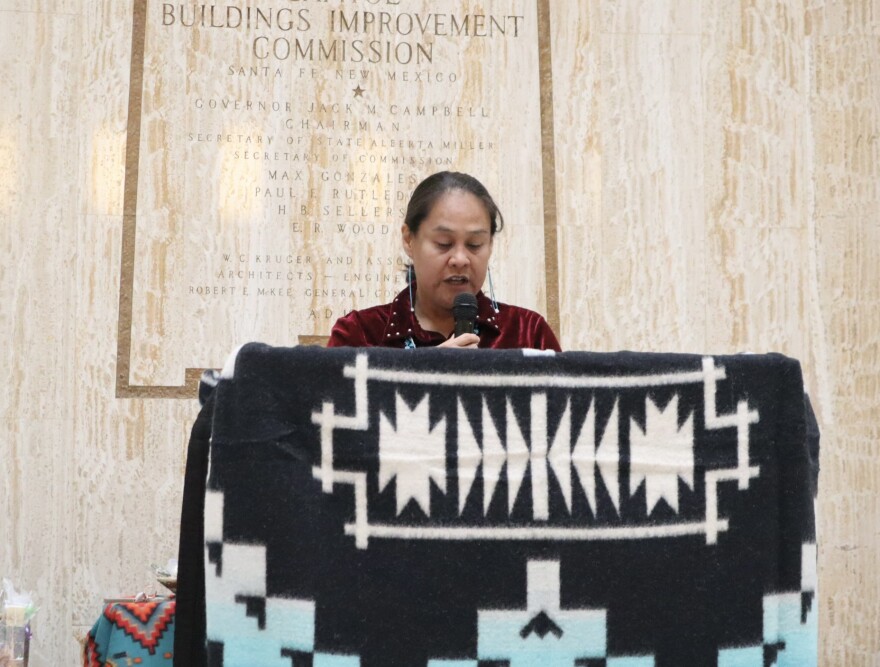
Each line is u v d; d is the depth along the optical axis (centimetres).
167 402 901
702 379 389
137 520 890
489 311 560
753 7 970
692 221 949
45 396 890
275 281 921
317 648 365
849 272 954
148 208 914
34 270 897
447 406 379
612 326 936
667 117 957
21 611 672
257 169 927
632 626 376
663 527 381
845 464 941
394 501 373
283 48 941
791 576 387
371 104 943
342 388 376
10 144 903
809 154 962
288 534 368
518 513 376
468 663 368
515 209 941
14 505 879
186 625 381
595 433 383
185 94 927
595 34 961
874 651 927
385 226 932
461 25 954
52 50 916
